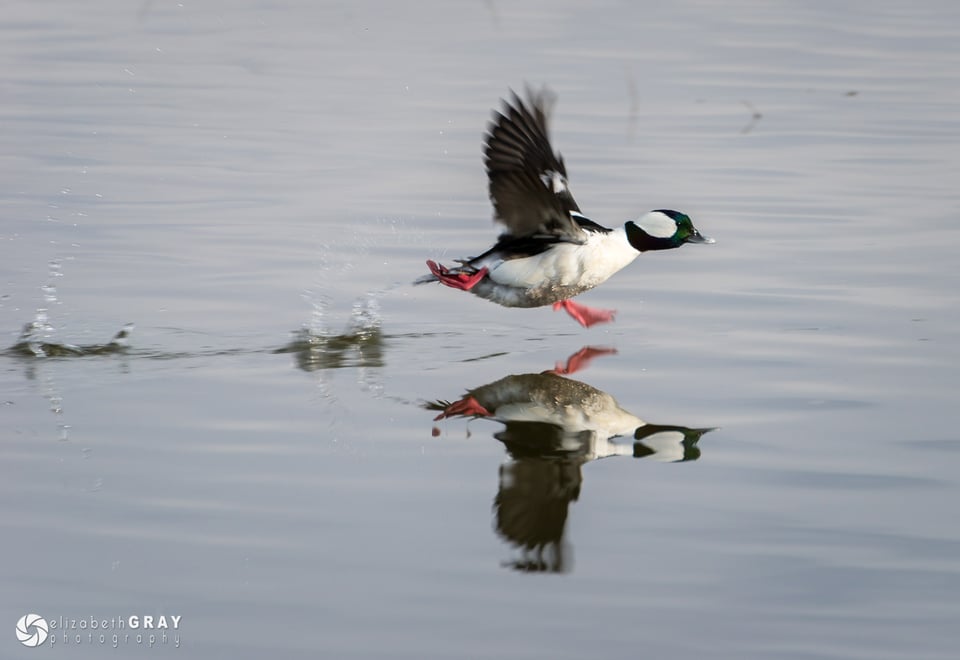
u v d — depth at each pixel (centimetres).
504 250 1334
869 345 1394
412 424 1172
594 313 1416
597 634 812
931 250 1755
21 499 987
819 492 1020
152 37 3262
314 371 1323
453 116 2520
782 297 1575
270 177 2109
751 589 866
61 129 2378
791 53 3206
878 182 2119
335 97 2677
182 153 2242
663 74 2944
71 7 3609
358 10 3725
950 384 1268
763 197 2028
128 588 859
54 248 1733
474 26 3503
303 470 1056
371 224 1880
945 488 1024
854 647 796
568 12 3741
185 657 784
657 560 909
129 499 991
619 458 1095
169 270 1661
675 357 1375
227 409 1202
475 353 1399
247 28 3425
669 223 1353
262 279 1636
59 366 1323
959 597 854
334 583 870
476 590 866
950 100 2736
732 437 1141
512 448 1117
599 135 2419
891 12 3781
